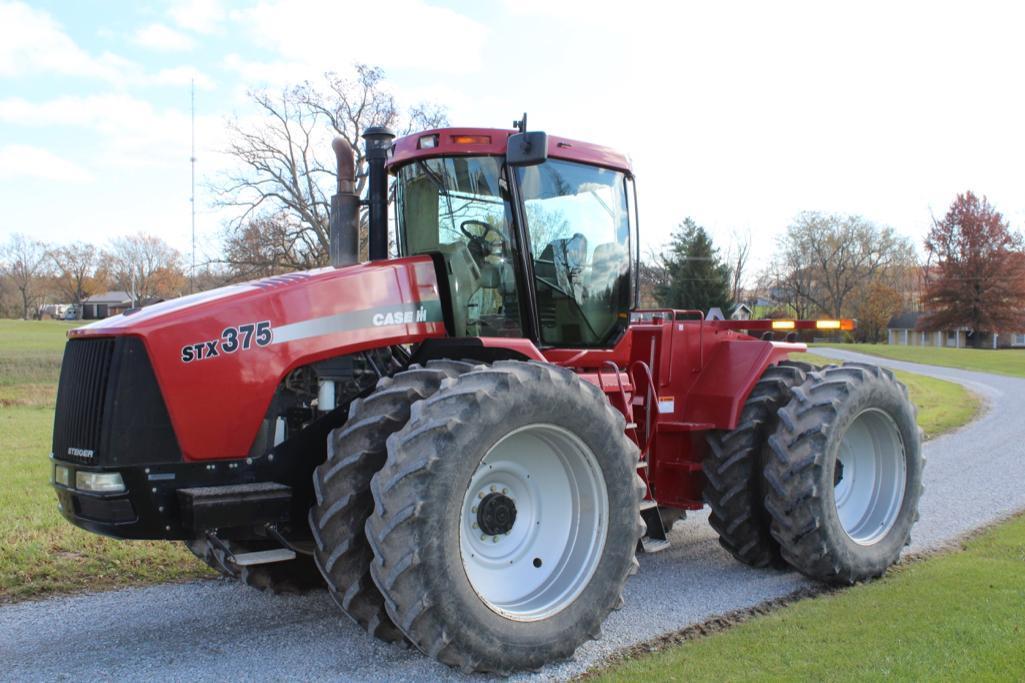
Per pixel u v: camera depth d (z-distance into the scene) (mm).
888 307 73500
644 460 5266
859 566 5105
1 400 17156
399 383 3887
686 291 55469
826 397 5109
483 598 3658
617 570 4090
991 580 4910
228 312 3865
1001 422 14391
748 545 5332
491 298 4777
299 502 4027
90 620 4539
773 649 3902
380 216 5074
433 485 3455
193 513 3590
